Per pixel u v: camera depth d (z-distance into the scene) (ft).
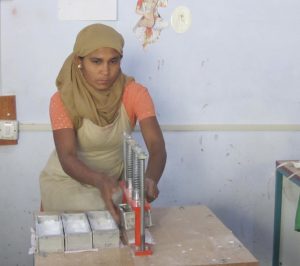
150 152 5.60
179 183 8.21
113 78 5.51
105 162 6.13
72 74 5.63
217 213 8.35
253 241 8.45
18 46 7.61
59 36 7.64
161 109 7.97
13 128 7.74
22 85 7.72
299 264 7.32
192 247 4.79
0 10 7.51
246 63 7.97
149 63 7.82
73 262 4.50
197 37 7.83
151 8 7.68
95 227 4.98
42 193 6.07
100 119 5.73
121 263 4.48
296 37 7.98
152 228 5.24
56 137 5.60
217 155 8.18
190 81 7.93
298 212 6.31
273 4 7.86
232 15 7.83
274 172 8.30
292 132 8.22
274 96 8.10
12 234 8.13
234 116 8.10
